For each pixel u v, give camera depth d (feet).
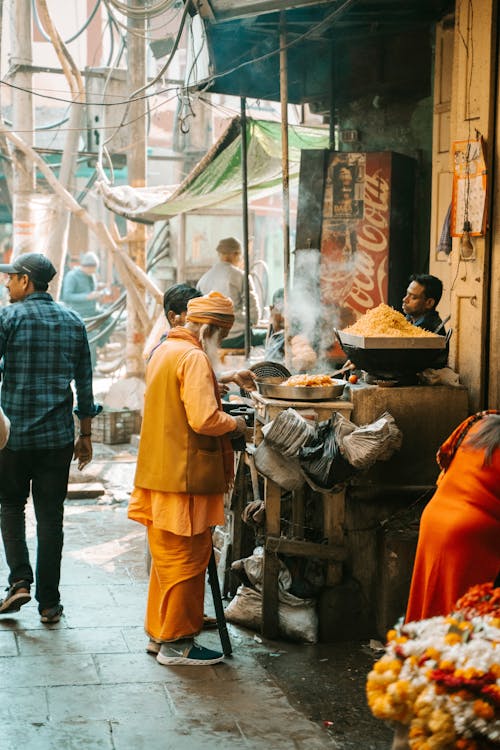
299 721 12.35
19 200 40.70
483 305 16.52
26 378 15.44
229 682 13.55
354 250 23.57
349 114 27.91
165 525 13.82
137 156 39.96
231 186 32.81
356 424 15.40
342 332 16.19
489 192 16.35
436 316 18.13
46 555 15.58
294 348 21.63
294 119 46.14
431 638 7.58
